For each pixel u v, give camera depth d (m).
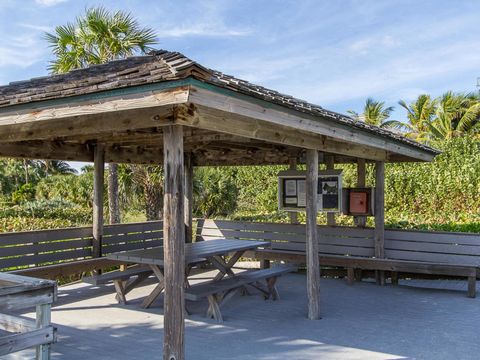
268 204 14.66
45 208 18.02
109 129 3.91
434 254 7.50
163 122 3.50
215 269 9.17
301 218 12.62
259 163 9.12
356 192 8.09
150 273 6.73
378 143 6.27
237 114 3.79
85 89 3.49
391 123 27.48
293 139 5.07
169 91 3.19
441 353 4.48
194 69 3.05
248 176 15.35
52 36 11.92
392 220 11.02
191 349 4.55
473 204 11.36
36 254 6.93
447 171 11.77
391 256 7.90
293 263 9.36
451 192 11.66
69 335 4.98
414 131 25.38
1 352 3.01
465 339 4.93
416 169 12.18
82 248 7.69
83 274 8.84
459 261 7.27
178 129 3.55
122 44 11.66
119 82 3.28
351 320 5.66
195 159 9.55
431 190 11.91
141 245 8.78
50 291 3.36
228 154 8.97
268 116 4.07
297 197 7.41
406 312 6.07
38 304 3.28
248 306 6.34
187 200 9.36
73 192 22.33
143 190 14.81
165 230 3.58
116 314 5.85
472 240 7.20
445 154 11.93
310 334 5.07
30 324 3.38
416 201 12.12
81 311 5.99
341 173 7.52
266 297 6.75
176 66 3.06
